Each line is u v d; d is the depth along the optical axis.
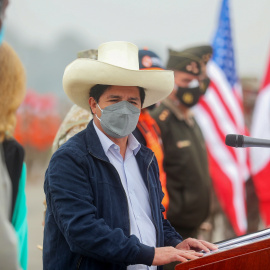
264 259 5.57
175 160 11.50
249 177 15.95
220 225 15.89
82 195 6.49
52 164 6.67
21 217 5.66
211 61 15.84
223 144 15.54
